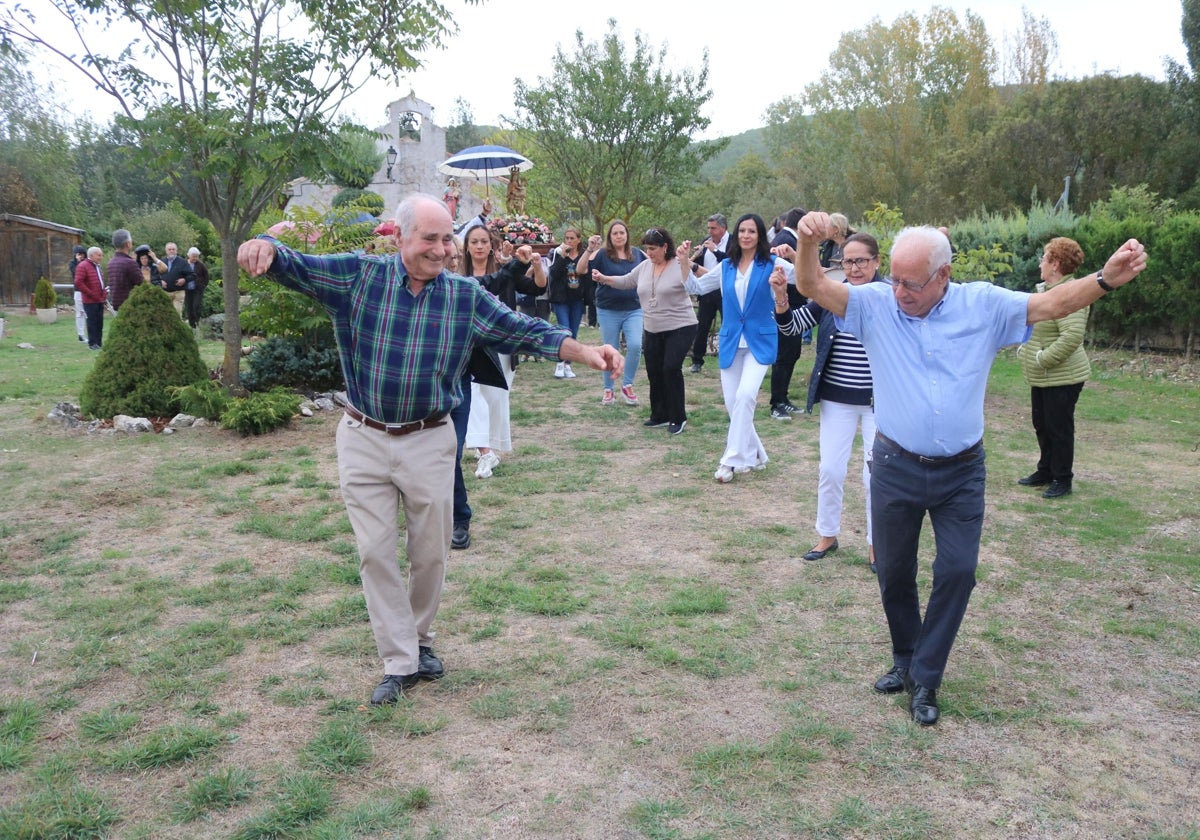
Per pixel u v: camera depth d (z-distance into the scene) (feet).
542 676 12.79
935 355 11.03
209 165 28.78
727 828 9.46
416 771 10.50
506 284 21.48
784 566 17.12
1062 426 21.49
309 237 33.73
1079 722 11.64
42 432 28.22
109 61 28.48
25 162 111.86
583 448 26.50
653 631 14.25
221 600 15.48
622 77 75.92
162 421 29.32
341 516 20.06
